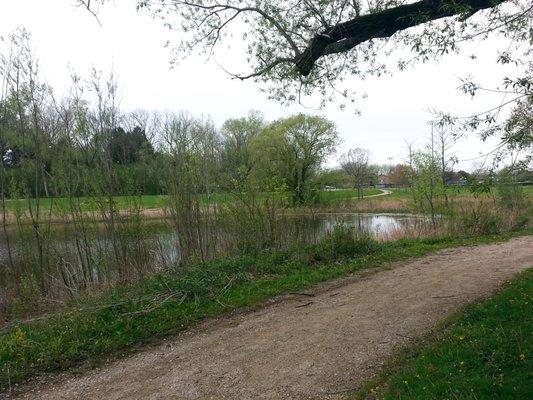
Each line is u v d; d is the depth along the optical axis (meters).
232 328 7.08
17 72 10.78
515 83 4.46
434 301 7.96
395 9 6.69
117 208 10.97
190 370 5.60
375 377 5.07
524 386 4.17
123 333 6.78
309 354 5.89
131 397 4.98
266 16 8.02
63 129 11.27
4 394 5.18
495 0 5.17
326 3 7.73
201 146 12.95
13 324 7.59
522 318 6.05
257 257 11.80
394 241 16.58
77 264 11.07
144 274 10.78
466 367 4.79
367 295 8.63
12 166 11.62
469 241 16.31
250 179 13.64
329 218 19.83
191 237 12.00
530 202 21.59
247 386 5.10
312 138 35.75
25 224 10.68
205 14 8.24
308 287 9.51
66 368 5.83
